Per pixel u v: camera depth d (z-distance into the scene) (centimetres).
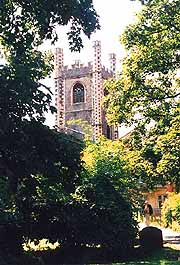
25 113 1527
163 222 4147
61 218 2031
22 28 1599
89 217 2092
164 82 2925
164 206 4122
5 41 1677
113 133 8269
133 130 2956
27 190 1667
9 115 1503
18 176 1544
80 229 2083
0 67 1519
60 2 1526
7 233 1919
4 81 1490
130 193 2425
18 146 1524
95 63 8231
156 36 2856
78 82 8319
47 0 1523
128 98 2923
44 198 1958
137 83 2889
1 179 1520
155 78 2950
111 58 8631
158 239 2280
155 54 2842
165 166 2666
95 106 8144
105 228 2098
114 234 2106
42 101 1549
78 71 8338
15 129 1503
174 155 2662
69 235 2081
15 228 1930
